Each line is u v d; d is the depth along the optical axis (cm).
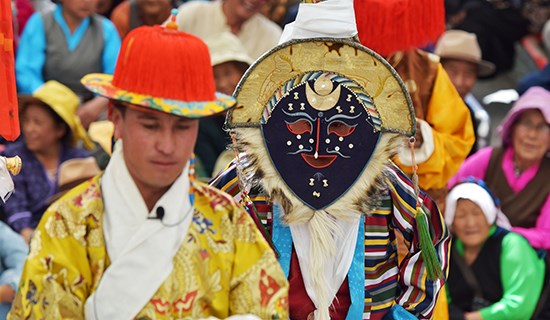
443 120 991
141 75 570
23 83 1338
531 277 1106
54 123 1182
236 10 1310
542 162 1220
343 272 730
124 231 588
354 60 720
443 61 1362
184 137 582
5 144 1227
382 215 741
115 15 1468
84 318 593
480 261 1116
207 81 580
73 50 1356
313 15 713
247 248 614
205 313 608
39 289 584
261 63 720
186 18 1315
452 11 1859
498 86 1895
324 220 727
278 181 725
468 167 1248
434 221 755
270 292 611
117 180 591
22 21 1458
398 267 755
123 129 585
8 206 1156
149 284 587
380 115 725
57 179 1176
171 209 591
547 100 1211
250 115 724
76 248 591
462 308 1120
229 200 616
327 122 723
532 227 1204
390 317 748
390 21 897
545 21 1884
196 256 602
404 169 982
